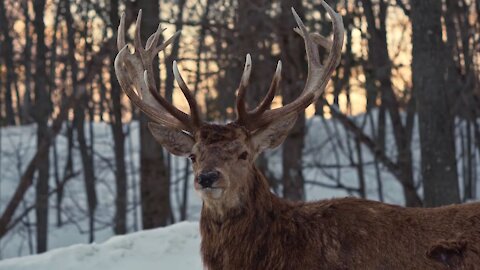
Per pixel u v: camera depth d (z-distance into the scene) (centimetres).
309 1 2188
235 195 779
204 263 809
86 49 2384
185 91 821
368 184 3728
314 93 870
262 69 1892
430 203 1485
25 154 3881
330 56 895
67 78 2897
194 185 766
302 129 1980
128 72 921
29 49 3073
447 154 1473
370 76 2172
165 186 2000
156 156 1984
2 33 3039
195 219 3691
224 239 789
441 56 1470
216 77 2677
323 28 2116
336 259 776
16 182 3888
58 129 2123
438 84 1466
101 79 2783
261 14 1862
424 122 1481
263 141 840
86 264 1164
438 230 775
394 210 801
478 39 2489
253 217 788
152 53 929
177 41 2036
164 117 865
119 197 2745
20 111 4784
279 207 807
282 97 1888
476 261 754
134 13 1923
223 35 1927
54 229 3512
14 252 3288
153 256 1201
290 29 1839
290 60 1859
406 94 2720
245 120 827
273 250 785
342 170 3844
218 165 763
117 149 2694
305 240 787
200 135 793
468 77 2267
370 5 2148
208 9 2228
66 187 3838
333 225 792
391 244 775
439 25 1466
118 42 920
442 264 762
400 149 2231
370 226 788
